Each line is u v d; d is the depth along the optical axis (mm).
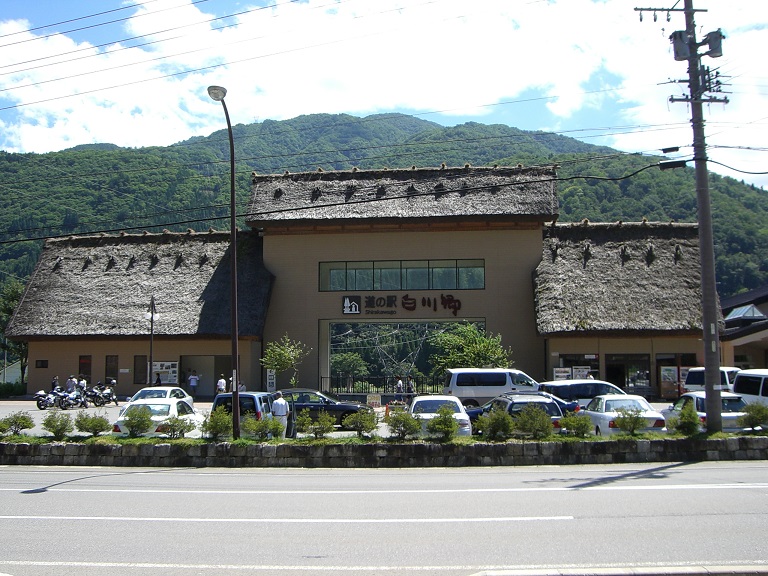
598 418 20953
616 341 40562
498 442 18312
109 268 47000
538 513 11023
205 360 46312
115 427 20484
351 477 15945
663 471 16109
